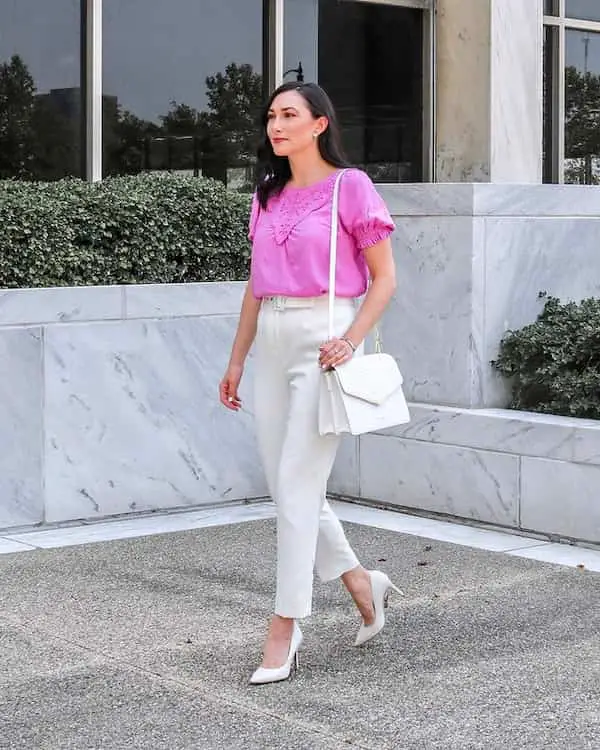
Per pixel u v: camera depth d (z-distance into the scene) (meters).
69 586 6.04
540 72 9.06
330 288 4.65
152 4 9.95
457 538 7.08
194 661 4.97
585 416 7.21
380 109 11.45
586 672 4.85
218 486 7.86
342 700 4.55
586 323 7.46
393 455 7.79
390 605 5.74
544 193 7.82
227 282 7.86
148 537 7.04
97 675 4.80
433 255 7.71
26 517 7.14
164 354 7.57
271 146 4.86
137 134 9.92
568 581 6.16
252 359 7.94
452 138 8.95
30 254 7.38
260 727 4.29
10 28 9.32
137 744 4.15
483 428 7.29
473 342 7.56
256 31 10.55
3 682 4.73
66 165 9.63
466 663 4.95
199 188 8.21
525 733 4.24
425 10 11.63
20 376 7.06
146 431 7.54
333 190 4.72
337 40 11.12
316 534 4.73
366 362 4.61
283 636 4.75
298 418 4.68
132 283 7.82
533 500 7.07
